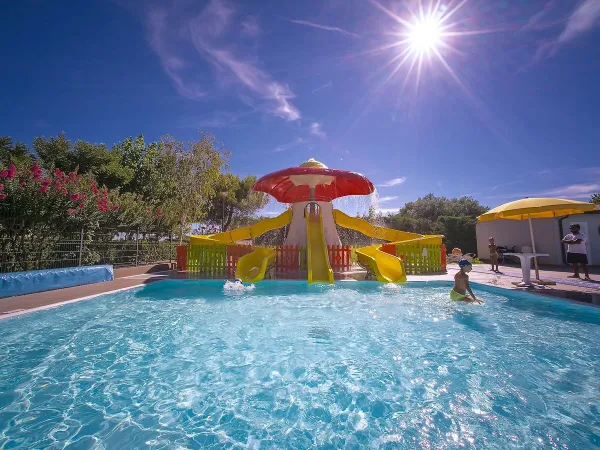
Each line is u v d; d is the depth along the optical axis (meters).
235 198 36.38
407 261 12.19
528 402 2.93
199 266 11.91
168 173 21.33
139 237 15.01
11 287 7.32
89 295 7.49
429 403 2.94
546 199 8.55
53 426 2.62
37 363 3.90
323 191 16.92
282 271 11.86
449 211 42.81
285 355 4.16
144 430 2.57
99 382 3.42
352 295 8.16
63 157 19.38
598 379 3.38
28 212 9.10
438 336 4.87
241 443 2.40
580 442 2.34
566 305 6.55
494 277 10.71
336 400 3.03
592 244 14.23
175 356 4.14
